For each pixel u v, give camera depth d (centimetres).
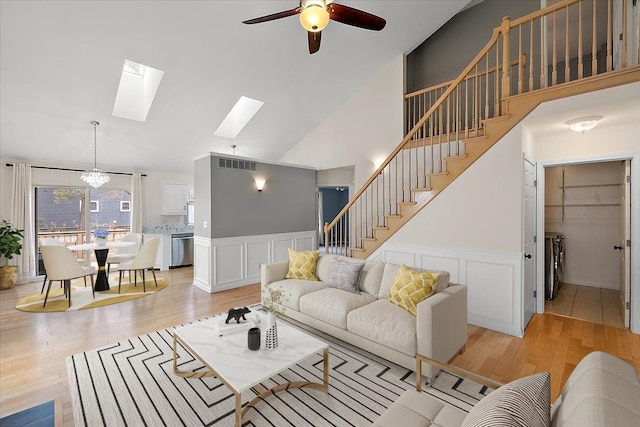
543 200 398
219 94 520
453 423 138
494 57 559
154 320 375
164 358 279
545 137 393
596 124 339
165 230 712
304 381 245
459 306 276
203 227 517
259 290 511
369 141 602
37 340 317
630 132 338
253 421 200
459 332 276
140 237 598
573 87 293
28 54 369
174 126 563
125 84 502
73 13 340
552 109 308
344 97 627
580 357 280
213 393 229
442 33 618
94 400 219
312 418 203
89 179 512
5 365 267
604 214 509
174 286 536
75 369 260
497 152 346
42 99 434
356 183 624
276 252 597
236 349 219
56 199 609
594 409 88
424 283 271
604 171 508
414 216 419
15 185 545
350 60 536
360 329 271
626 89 267
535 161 397
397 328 250
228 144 668
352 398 223
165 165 695
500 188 344
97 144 563
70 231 626
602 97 278
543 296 396
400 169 549
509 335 333
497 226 347
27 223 558
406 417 144
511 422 94
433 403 154
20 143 514
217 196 508
